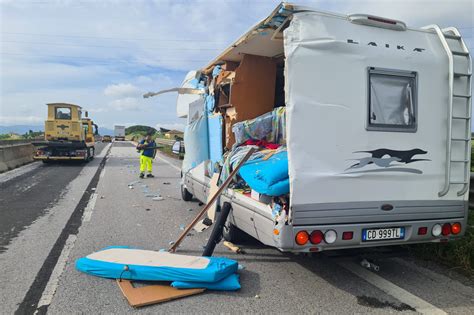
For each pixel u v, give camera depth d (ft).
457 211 14.87
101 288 14.05
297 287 14.37
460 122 14.88
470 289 14.20
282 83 24.57
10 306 12.67
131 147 135.95
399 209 13.97
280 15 13.69
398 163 13.96
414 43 14.51
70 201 30.89
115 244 19.47
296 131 12.76
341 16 13.79
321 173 12.98
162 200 32.09
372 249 16.51
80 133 64.03
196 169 25.29
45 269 15.92
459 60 14.82
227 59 23.98
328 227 12.98
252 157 17.44
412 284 14.66
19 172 51.01
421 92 14.29
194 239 20.65
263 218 14.23
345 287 14.38
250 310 12.50
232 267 14.75
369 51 13.65
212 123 24.54
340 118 13.24
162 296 13.16
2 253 17.92
